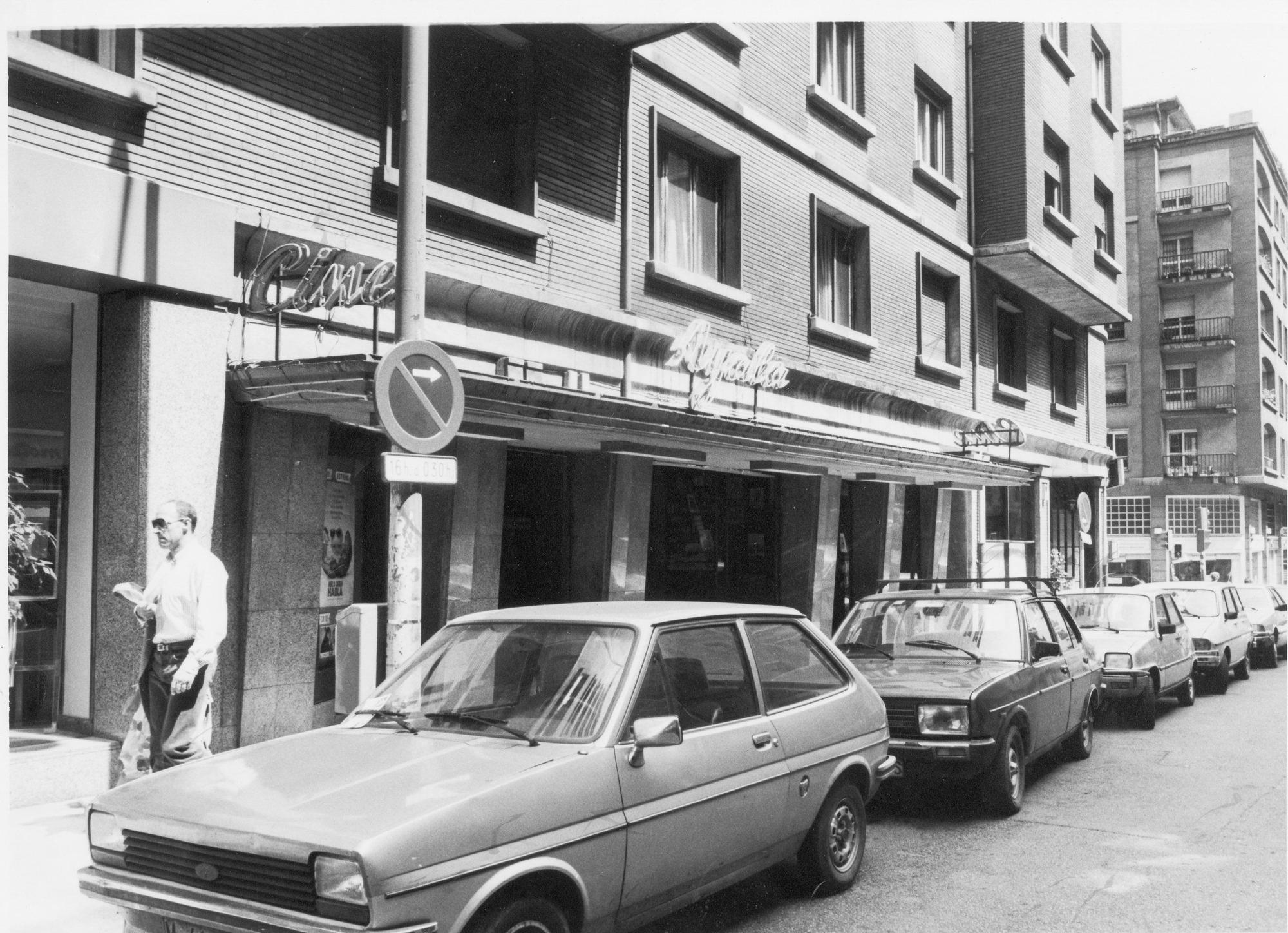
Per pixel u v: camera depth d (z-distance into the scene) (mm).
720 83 13359
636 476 11383
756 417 12852
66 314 7406
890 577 17016
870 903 5230
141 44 7059
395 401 5434
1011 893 5375
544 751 3893
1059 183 22250
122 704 6902
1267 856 6020
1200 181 34938
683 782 4199
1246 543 35094
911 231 17922
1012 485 17984
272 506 7699
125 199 6781
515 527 10836
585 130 11125
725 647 4871
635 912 3986
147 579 6922
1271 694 14047
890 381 17125
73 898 4855
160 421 7039
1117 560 36375
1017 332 22344
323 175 8367
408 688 4547
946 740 6703
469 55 10031
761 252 14000
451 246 9523
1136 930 4805
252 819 3330
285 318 7984
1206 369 35219
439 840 3229
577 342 10852
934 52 19188
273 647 7734
